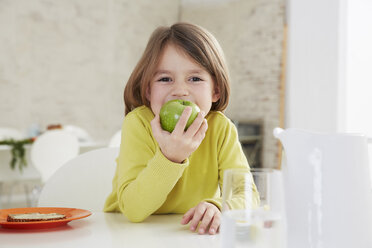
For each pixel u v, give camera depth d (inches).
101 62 265.1
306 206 24.3
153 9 287.9
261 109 249.0
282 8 240.7
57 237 30.5
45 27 243.6
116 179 46.1
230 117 265.0
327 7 218.4
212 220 33.3
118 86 272.8
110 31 269.0
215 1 277.9
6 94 230.1
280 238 20.9
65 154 154.6
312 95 223.8
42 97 241.9
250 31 257.1
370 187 25.3
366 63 203.2
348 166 24.4
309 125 224.4
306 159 24.5
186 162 34.2
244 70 259.6
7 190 221.1
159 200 35.0
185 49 41.5
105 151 52.9
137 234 31.8
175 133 32.2
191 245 28.8
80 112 256.2
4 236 30.6
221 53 44.4
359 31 207.0
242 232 21.0
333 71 215.5
